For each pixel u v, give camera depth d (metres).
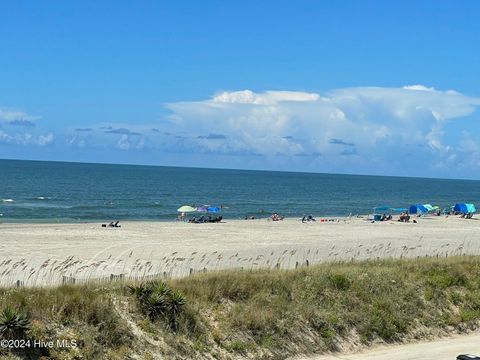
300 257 38.97
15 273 27.89
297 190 175.12
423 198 164.38
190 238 50.34
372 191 194.88
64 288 17.38
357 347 19.62
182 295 18.09
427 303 23.17
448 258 29.92
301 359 18.06
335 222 73.12
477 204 143.62
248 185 193.62
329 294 21.53
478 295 24.67
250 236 53.47
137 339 16.03
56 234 49.31
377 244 49.25
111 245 43.25
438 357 19.06
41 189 123.81
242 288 20.17
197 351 16.69
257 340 18.06
